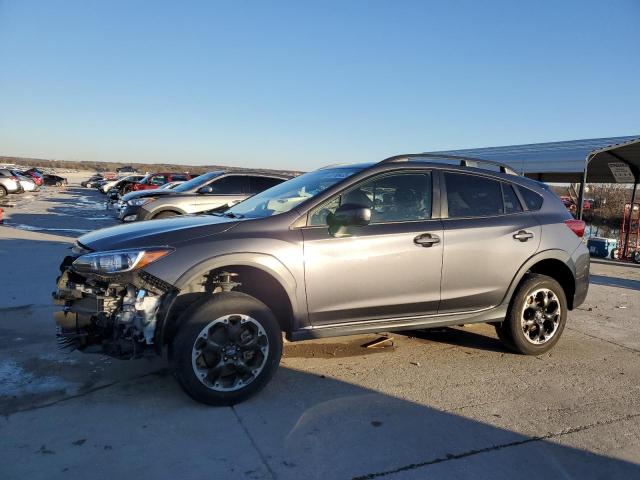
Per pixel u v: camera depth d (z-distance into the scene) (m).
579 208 12.73
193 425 3.41
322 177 4.74
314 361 4.71
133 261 3.48
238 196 11.55
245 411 3.64
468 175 4.81
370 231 4.20
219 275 3.76
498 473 3.00
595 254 14.71
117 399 3.75
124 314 3.53
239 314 3.66
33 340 4.92
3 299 6.32
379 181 4.37
